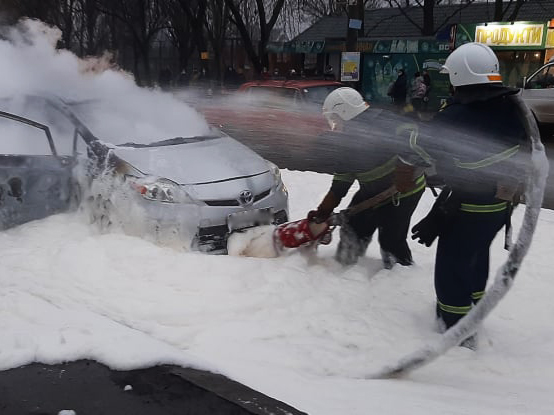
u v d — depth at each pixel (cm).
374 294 473
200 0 2839
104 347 336
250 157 613
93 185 562
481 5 3350
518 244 343
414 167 438
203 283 452
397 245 520
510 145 387
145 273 464
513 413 308
